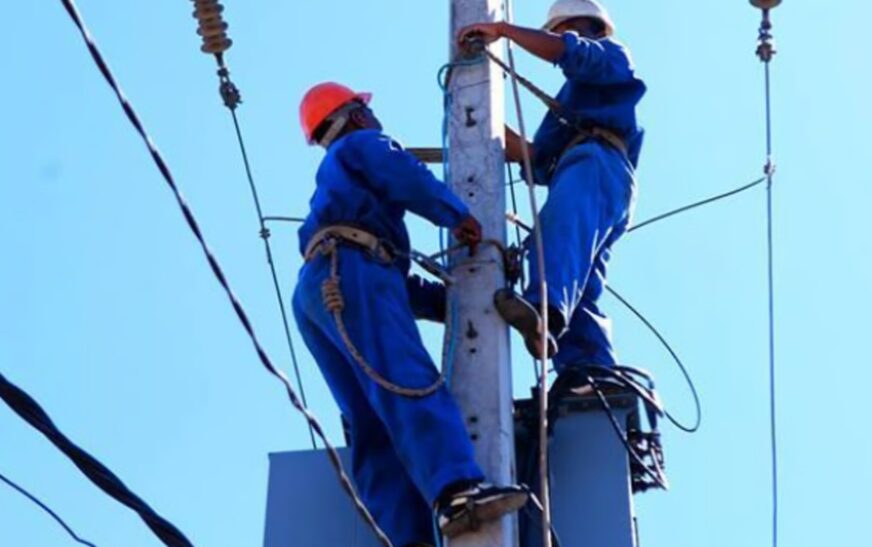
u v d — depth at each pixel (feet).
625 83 32.37
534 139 33.37
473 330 28.12
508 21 32.71
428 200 28.76
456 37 31.35
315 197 29.58
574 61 31.81
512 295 28.07
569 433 29.91
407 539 28.12
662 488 30.76
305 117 31.04
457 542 26.05
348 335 28.04
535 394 30.09
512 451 27.53
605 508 29.14
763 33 35.47
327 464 30.63
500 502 25.81
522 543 28.96
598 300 32.09
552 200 30.83
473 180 29.84
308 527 30.01
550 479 29.45
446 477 26.30
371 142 29.32
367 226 28.91
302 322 29.35
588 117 32.35
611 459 29.55
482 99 30.58
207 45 32.60
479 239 28.84
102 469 23.62
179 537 23.73
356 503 25.27
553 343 28.66
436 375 27.58
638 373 31.04
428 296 30.45
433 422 26.84
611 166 31.73
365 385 27.94
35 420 23.40
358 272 28.45
